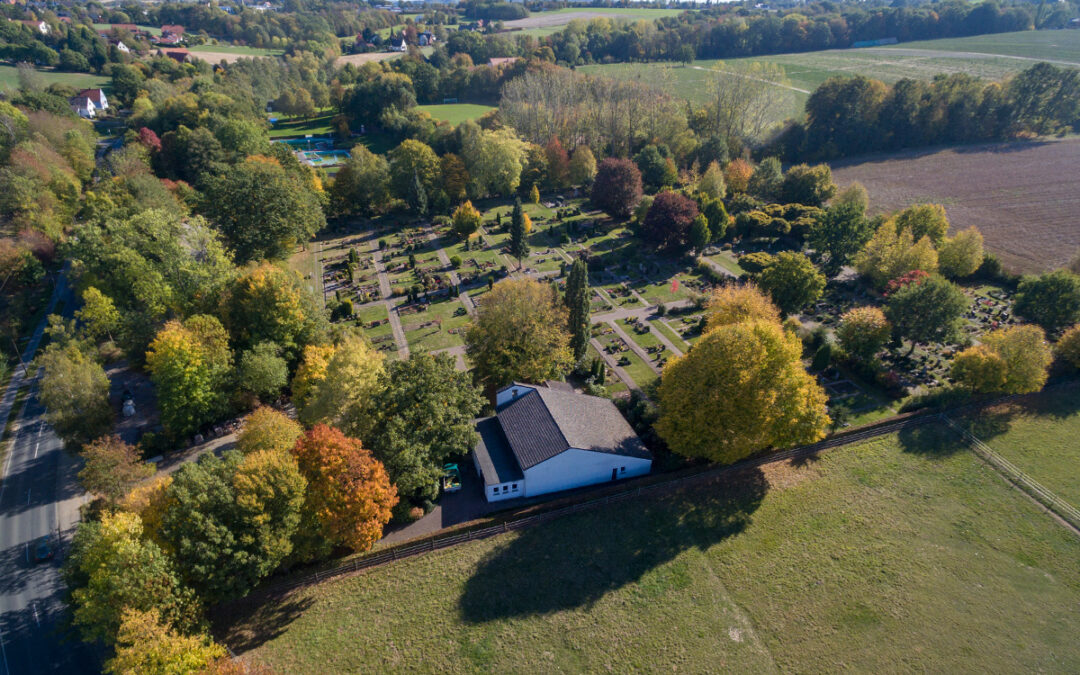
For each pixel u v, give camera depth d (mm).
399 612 45344
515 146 140000
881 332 72688
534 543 51156
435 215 134750
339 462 45188
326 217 132125
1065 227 117500
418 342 84688
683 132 159500
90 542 40688
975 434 63688
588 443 56125
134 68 199375
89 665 42344
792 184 133375
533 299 68688
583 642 43219
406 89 193875
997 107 165500
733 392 52375
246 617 44781
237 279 74312
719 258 112312
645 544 51156
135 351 75500
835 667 41594
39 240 99688
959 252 96750
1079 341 70938
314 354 63781
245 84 198500
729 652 42625
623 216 131125
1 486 59469
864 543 51281
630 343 84375
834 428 64562
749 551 50562
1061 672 41188
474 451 59000
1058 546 50969
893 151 168500
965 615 45188
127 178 108750
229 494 41156
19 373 78250
